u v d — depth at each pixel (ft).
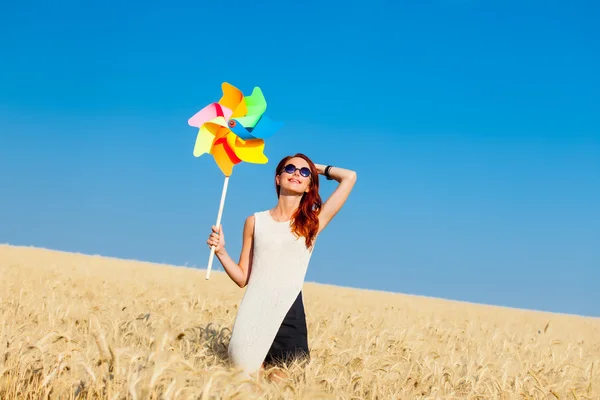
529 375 20.47
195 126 20.85
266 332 19.93
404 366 20.33
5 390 13.65
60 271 61.16
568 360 26.76
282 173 20.65
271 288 20.21
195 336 23.04
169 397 12.01
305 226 20.35
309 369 16.79
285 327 20.34
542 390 18.42
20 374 14.46
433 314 58.80
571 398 19.40
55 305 28.89
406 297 91.76
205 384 12.66
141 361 13.84
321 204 21.04
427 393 17.90
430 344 28.84
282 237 20.44
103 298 37.73
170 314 29.55
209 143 20.98
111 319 23.24
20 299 28.81
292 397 14.78
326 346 22.59
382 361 20.01
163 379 12.97
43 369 14.39
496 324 54.34
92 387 13.44
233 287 69.92
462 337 34.35
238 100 21.03
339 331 29.27
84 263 84.38
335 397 15.10
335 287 100.53
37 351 15.75
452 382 18.78
